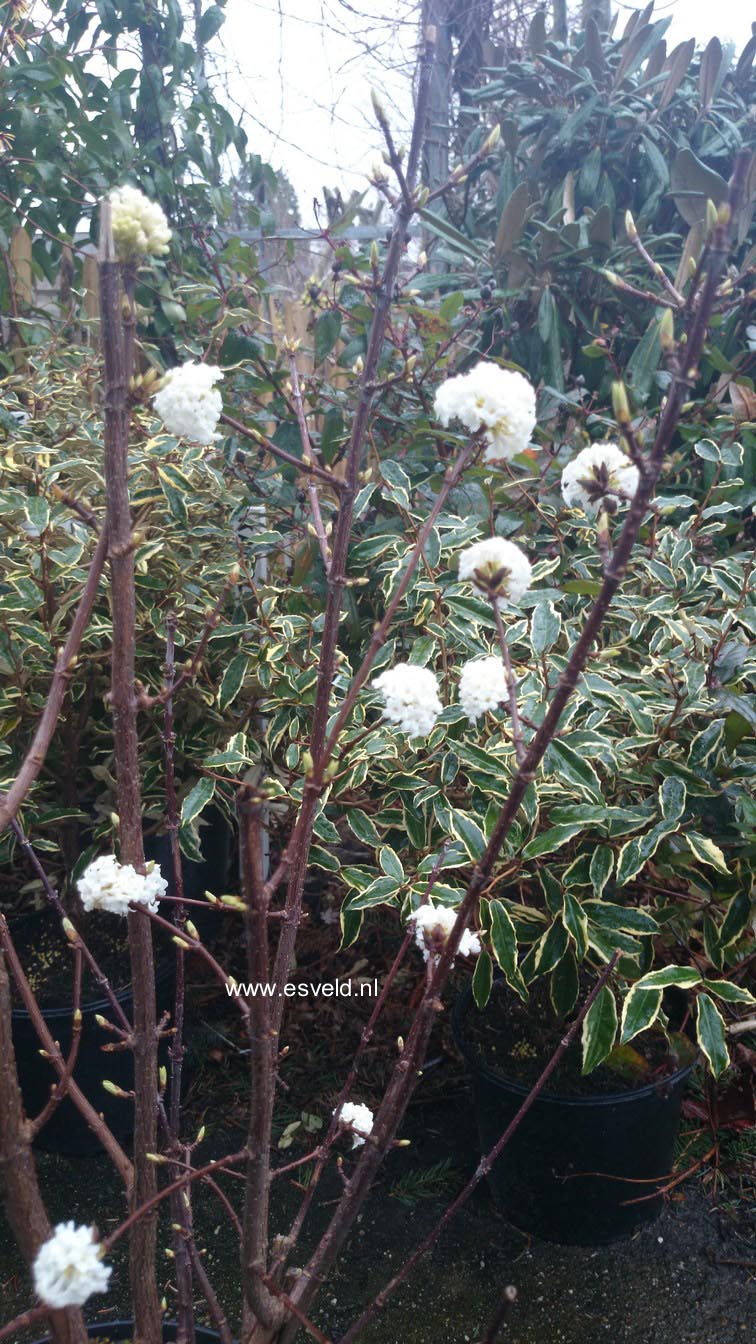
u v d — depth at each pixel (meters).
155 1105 0.67
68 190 1.99
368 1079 1.38
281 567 1.63
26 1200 0.62
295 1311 0.61
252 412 1.68
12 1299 1.06
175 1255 0.75
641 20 1.90
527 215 1.72
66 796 1.36
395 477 1.30
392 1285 0.72
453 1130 1.30
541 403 1.73
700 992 0.96
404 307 1.40
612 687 1.04
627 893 1.22
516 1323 1.04
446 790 1.18
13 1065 0.61
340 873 1.04
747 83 2.08
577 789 1.02
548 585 1.38
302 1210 0.72
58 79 1.84
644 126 1.88
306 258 2.96
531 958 1.05
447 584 1.18
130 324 0.53
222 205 2.02
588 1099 1.03
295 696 1.17
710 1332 1.02
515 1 2.55
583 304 1.86
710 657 1.11
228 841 1.67
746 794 1.02
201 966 1.55
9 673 1.20
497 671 0.62
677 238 1.88
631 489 0.63
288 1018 1.48
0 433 1.46
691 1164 1.23
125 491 0.55
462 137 2.36
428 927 0.64
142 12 1.96
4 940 0.65
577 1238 1.12
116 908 0.59
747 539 1.76
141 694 0.59
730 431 1.53
